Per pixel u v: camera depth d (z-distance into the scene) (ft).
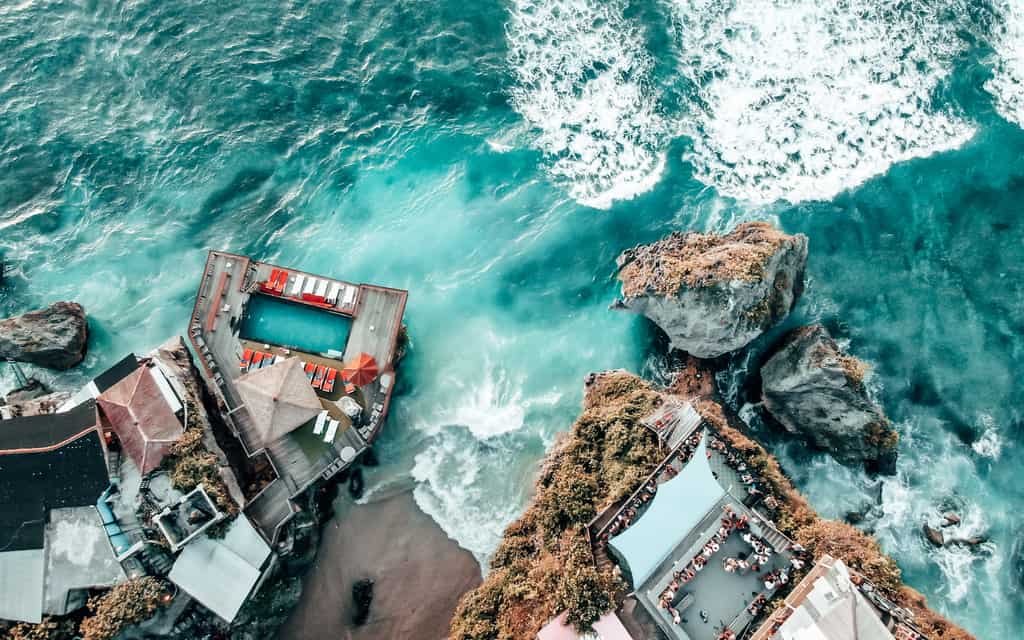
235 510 122.01
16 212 148.77
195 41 160.35
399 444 137.49
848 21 161.99
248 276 135.85
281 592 126.21
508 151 155.22
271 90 157.58
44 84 157.28
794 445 138.82
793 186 152.05
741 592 107.96
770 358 139.74
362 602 127.34
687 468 110.63
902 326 143.95
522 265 149.28
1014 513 133.80
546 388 142.31
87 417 118.62
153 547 117.50
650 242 148.77
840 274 147.13
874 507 134.41
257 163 153.48
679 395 140.26
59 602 113.09
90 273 145.89
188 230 149.38
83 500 115.65
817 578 102.99
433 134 156.25
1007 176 152.66
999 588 129.39
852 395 132.36
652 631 108.17
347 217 151.53
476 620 116.57
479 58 161.07
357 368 130.82
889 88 158.20
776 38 161.17
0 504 113.50
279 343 134.72
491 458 137.08
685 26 162.09
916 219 149.89
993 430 138.21
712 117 156.25
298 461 128.26
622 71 158.92
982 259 147.33
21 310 142.41
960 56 160.25
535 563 120.16
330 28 163.22
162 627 117.91
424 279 148.36
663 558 108.78
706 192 151.74
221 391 131.34
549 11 163.53
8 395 132.98
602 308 146.51
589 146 155.43
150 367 126.72
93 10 162.61
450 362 143.54
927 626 104.83
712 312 130.72
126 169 152.46
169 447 121.08
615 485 118.62
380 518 132.77
